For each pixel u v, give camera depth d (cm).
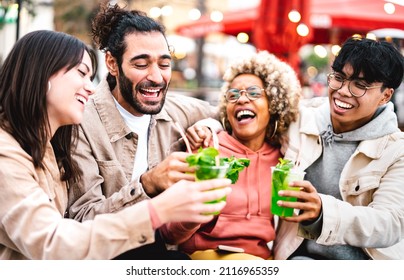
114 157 287
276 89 289
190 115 323
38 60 225
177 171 225
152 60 280
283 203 247
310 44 830
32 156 223
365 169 281
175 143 313
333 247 290
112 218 197
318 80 1417
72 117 233
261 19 625
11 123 224
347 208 257
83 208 263
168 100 325
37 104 224
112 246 195
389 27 662
